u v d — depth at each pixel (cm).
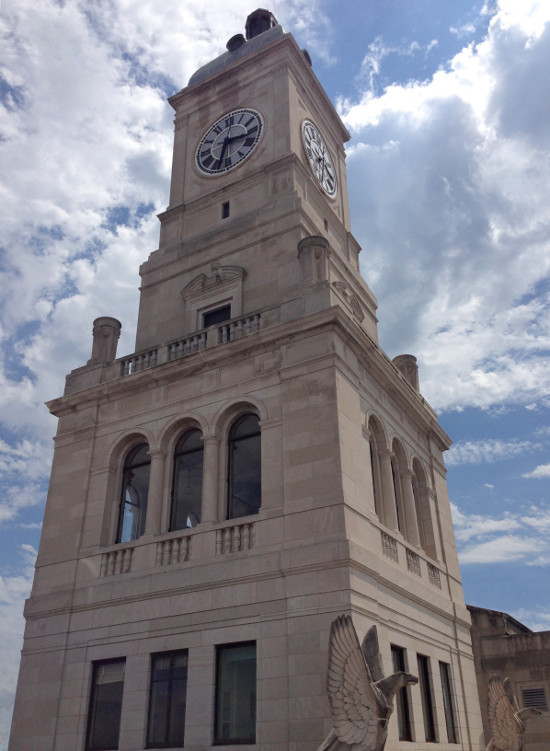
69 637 2212
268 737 1764
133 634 2102
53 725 2097
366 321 3372
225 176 3372
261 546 2017
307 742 1703
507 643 3116
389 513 2342
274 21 4116
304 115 3512
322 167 3556
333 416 2086
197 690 1925
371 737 1233
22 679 2228
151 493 2328
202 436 2320
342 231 3516
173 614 2061
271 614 1906
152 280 3203
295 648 1827
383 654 1945
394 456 2525
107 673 2122
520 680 3034
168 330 3014
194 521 2270
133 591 2155
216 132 3550
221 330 2530
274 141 3297
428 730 2161
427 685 2248
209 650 1959
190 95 3747
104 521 2373
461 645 2598
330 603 1833
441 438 3044
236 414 2334
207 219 3291
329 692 1273
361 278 3466
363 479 2144
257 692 1831
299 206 2955
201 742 1855
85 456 2530
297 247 2736
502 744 1909
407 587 2209
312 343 2236
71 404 2659
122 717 2000
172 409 2434
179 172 3569
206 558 2091
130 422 2508
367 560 1948
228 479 2262
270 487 2097
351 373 2264
